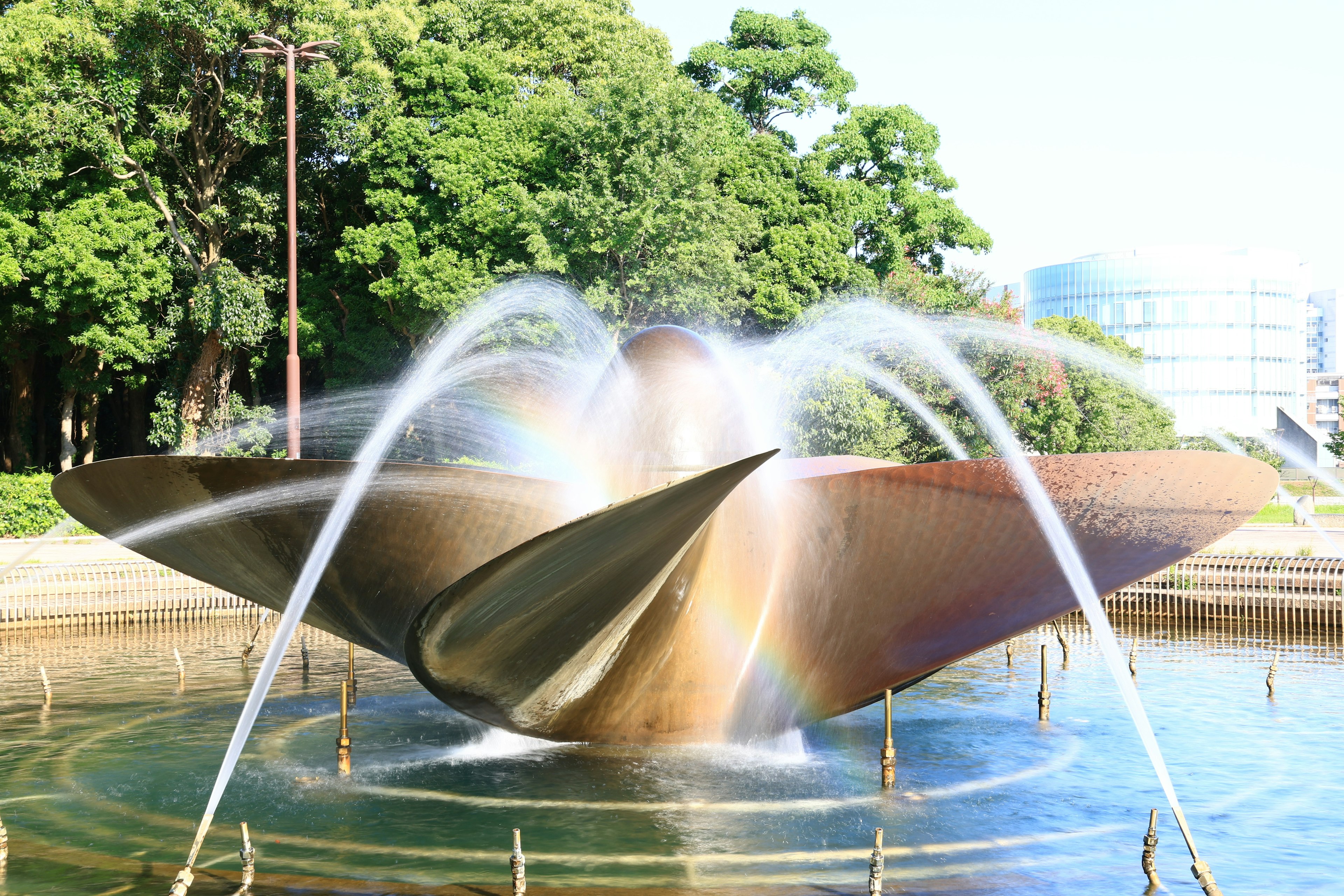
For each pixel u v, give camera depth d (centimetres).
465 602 862
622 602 949
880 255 4588
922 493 1054
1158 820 918
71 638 2159
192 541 1003
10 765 1106
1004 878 776
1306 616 2252
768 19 4788
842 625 1090
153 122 3644
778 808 934
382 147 3641
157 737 1234
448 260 3475
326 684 1605
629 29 4669
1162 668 1738
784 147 4334
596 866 793
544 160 3634
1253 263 10006
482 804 948
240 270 3959
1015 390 3381
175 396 3778
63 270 3362
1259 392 10050
